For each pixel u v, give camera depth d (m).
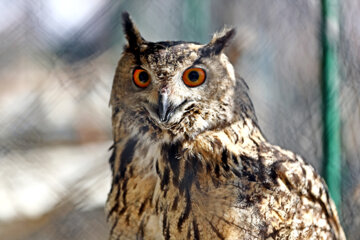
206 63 3.64
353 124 3.77
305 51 3.82
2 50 3.90
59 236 3.91
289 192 3.64
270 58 3.87
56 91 3.81
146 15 3.87
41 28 3.73
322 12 3.75
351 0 3.77
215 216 3.61
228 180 3.62
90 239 3.91
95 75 3.77
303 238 3.65
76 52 3.75
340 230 3.73
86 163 4.07
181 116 3.63
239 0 3.91
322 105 3.76
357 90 3.77
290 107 3.83
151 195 3.65
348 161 3.77
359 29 3.77
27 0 3.73
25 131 3.97
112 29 3.76
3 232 3.97
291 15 3.84
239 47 3.88
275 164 3.64
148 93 3.64
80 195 3.83
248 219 3.61
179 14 3.90
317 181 3.69
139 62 3.65
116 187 3.67
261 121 3.86
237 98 3.66
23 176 4.02
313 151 3.77
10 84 4.18
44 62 3.75
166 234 3.63
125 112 3.67
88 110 4.09
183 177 3.62
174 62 3.63
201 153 3.63
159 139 3.65
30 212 3.95
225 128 3.64
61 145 4.20
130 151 3.66
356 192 3.77
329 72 3.75
